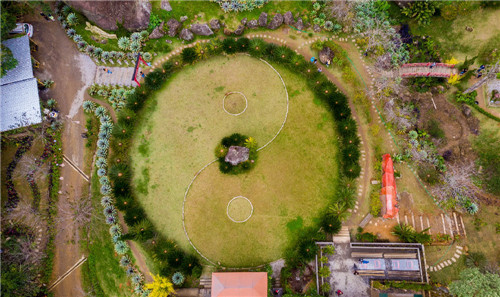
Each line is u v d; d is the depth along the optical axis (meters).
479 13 34.81
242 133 32.66
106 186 31.06
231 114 33.03
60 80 33.50
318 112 32.94
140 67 33.81
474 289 25.58
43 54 33.72
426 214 30.70
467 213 30.45
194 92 33.50
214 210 31.14
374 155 32.03
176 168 31.98
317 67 34.03
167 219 30.98
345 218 30.72
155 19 33.97
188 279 29.62
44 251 30.59
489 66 33.28
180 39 34.34
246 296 26.44
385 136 32.34
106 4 32.41
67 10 33.66
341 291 28.52
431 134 32.72
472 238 29.83
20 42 31.94
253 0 34.50
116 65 33.84
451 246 29.70
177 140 32.56
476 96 32.91
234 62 34.00
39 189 31.55
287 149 32.25
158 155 32.22
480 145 31.95
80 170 32.16
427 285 27.33
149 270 30.05
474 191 30.81
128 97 32.06
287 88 33.47
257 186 31.52
